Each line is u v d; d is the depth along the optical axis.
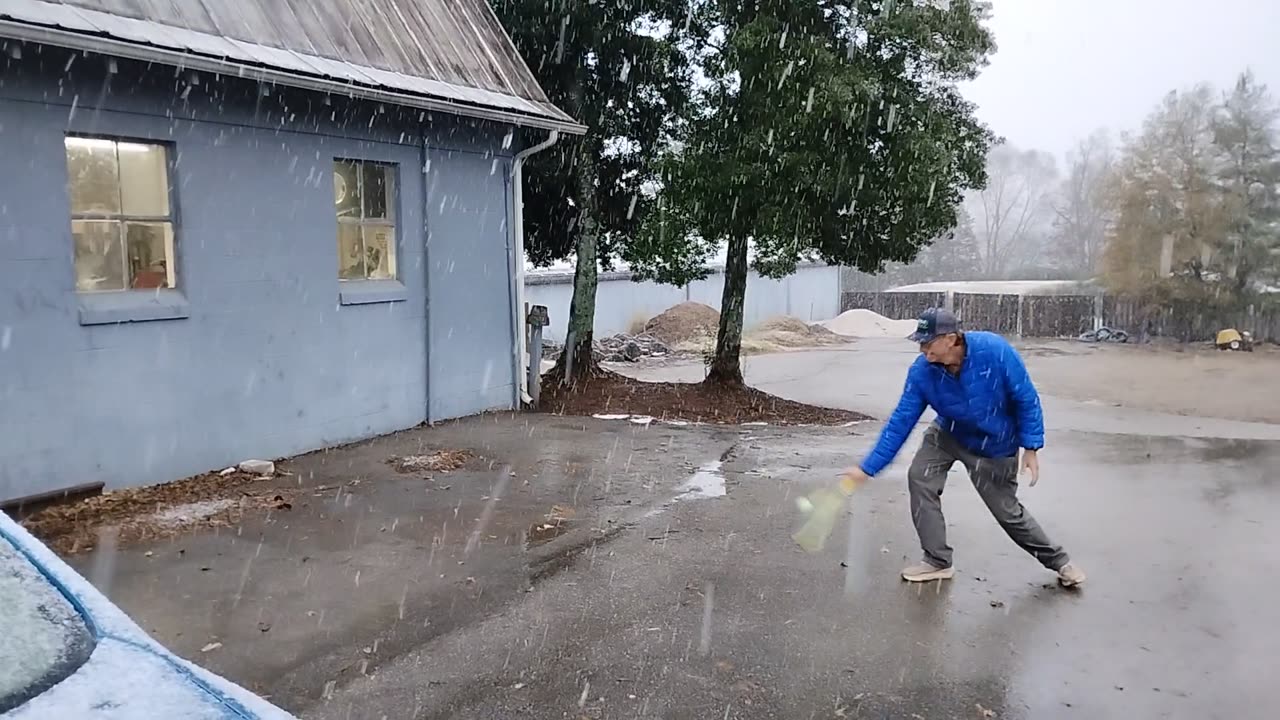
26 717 1.98
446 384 10.45
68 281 6.44
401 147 9.55
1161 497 7.62
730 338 13.96
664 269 13.87
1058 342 29.97
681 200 12.12
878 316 35.47
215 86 7.43
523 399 11.71
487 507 6.93
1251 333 27.89
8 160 6.04
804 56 11.21
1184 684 4.14
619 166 13.85
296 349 8.39
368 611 4.86
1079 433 11.34
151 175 7.15
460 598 5.07
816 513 5.61
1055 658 4.39
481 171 10.78
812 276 39.81
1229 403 15.81
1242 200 27.98
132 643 2.39
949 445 5.30
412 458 8.45
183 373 7.32
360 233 9.37
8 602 2.33
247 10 8.07
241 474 7.58
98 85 6.53
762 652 4.42
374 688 3.99
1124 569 5.67
